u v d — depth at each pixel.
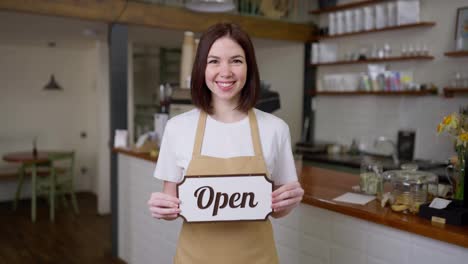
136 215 3.64
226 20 4.62
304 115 5.64
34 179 5.20
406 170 2.04
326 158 4.66
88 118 6.79
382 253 1.81
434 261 1.62
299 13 5.35
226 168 1.35
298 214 2.20
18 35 5.12
